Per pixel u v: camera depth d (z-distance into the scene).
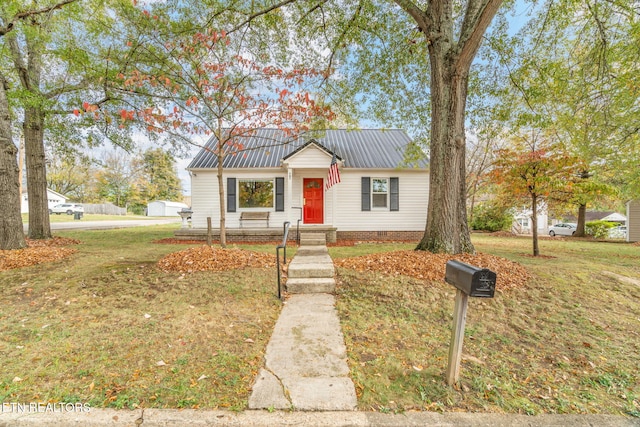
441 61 5.87
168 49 5.84
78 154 10.91
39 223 9.10
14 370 2.49
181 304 3.93
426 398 2.22
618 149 9.75
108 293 4.23
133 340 3.02
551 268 5.66
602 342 3.23
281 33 7.29
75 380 2.38
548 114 8.29
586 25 7.50
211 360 2.70
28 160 8.98
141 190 48.25
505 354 2.95
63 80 8.71
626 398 2.32
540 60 8.01
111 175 45.75
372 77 8.73
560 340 3.26
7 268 5.23
